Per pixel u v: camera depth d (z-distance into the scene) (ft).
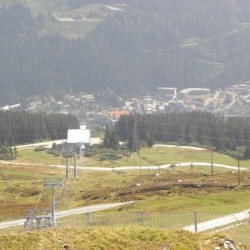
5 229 256.73
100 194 422.41
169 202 323.37
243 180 449.48
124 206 331.98
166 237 146.72
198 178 488.02
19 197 440.45
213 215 244.22
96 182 515.09
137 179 520.83
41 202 399.44
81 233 146.72
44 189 458.50
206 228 207.10
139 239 145.89
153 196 388.98
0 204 391.45
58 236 143.54
